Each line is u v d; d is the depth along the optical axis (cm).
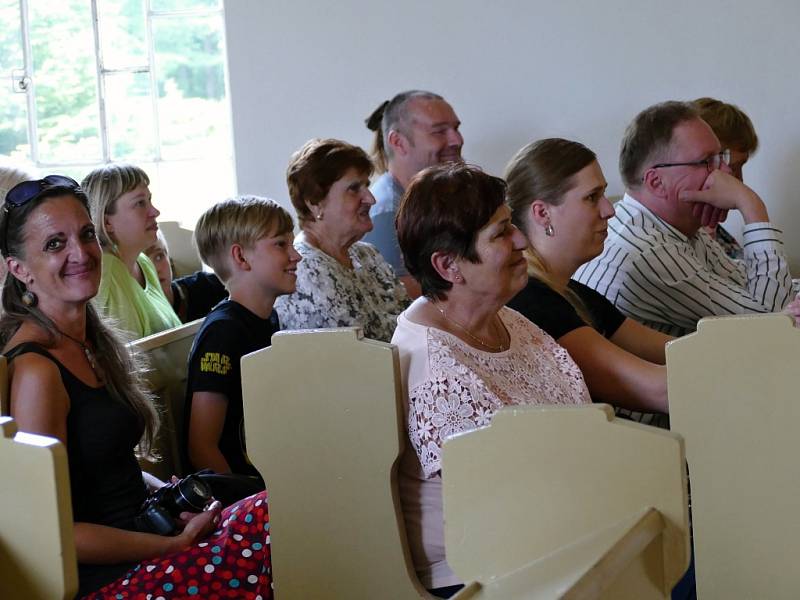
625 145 286
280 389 168
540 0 401
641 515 111
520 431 119
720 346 150
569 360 207
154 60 434
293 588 175
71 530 132
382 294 317
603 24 399
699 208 284
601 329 250
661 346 248
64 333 203
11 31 434
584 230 231
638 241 276
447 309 191
